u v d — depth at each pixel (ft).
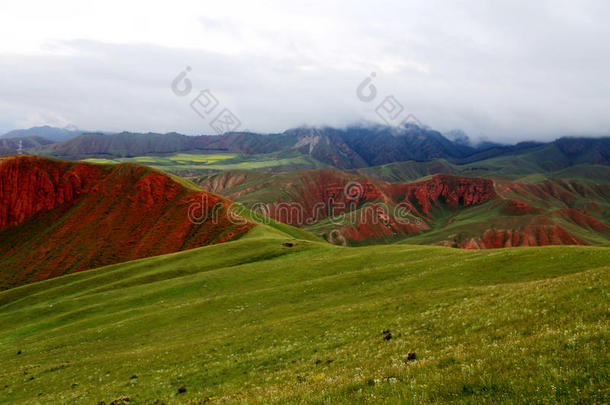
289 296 156.46
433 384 33.30
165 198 589.73
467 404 28.17
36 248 500.33
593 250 134.10
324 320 99.71
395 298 108.37
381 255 218.59
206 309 157.17
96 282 261.24
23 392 89.25
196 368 79.51
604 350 32.04
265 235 409.08
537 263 131.54
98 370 96.12
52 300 232.94
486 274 130.72
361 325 85.40
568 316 48.52
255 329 107.14
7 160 569.23
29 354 135.54
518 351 37.60
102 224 541.34
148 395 68.03
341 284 160.25
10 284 444.14
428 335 62.13
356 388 37.83
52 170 597.93
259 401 42.29
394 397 31.96
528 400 26.91
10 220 540.93
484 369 34.17
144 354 103.14
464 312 71.05
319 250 280.10
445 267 149.38
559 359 32.45
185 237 526.16
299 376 56.59
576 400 25.63
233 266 258.98
